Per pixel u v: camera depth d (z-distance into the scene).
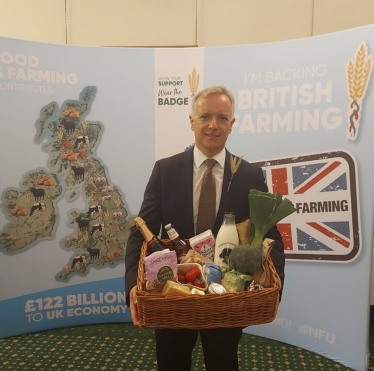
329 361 2.08
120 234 2.38
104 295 2.45
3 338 2.32
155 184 1.43
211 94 1.45
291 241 2.14
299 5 2.70
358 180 1.93
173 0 2.80
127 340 2.30
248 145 2.16
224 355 1.32
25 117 2.19
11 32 2.88
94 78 2.23
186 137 2.25
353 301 2.00
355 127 1.91
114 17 2.85
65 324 2.45
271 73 2.08
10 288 2.30
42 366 2.03
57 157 2.27
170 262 1.13
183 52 2.19
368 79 1.85
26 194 2.25
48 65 2.18
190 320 1.03
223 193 1.38
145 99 2.25
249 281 1.11
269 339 2.31
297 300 2.17
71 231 2.35
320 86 1.98
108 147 2.29
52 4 2.85
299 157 2.06
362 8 2.62
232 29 2.79
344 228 1.99
